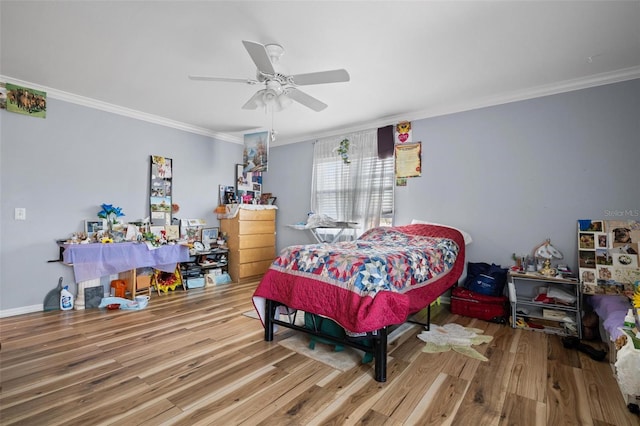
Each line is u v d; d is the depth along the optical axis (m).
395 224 4.15
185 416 1.57
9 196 3.12
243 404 1.68
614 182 2.85
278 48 2.36
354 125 4.52
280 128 4.73
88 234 3.60
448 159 3.75
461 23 2.12
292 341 2.54
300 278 2.33
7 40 2.37
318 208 4.96
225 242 4.94
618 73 2.80
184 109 3.92
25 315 3.13
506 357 2.28
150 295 3.91
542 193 3.18
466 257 3.62
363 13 2.02
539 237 3.19
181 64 2.74
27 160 3.22
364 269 2.08
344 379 1.96
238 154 5.41
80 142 3.58
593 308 2.69
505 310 3.06
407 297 2.07
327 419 1.56
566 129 3.06
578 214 3.00
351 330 1.93
